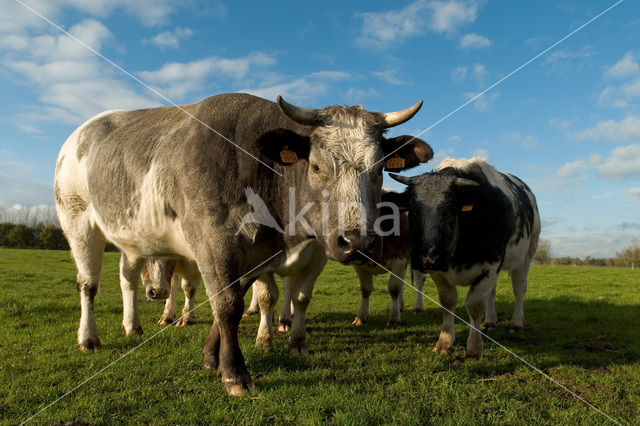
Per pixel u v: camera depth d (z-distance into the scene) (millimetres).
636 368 5574
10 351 5992
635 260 56938
